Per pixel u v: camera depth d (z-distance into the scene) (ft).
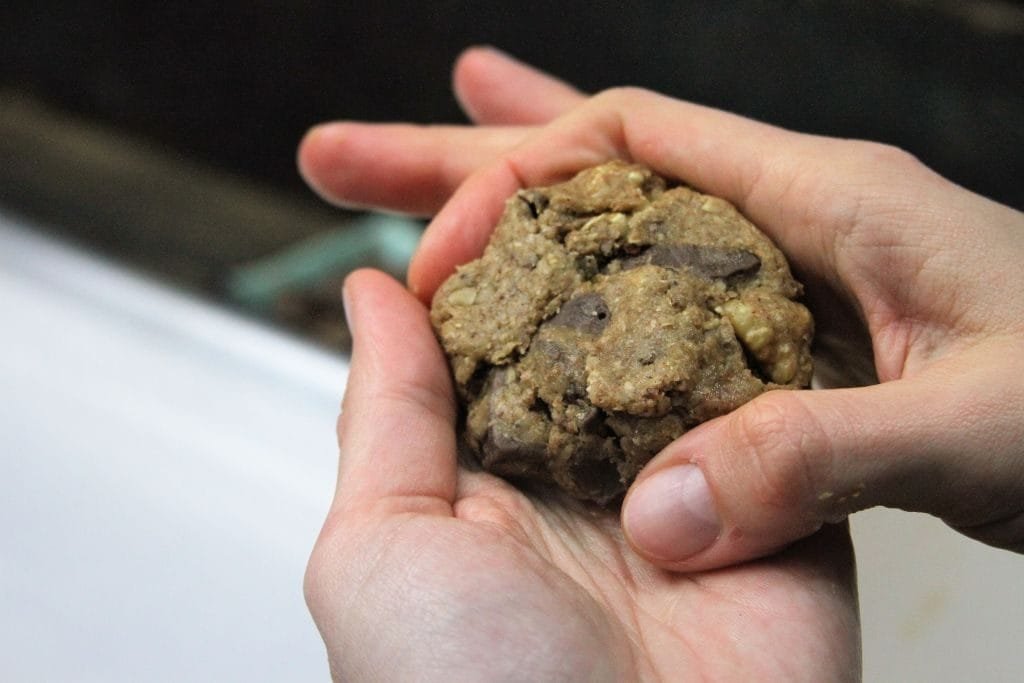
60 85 2.39
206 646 1.28
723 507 0.90
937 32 1.54
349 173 1.31
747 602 0.93
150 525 1.36
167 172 2.25
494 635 0.89
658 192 1.05
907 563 1.15
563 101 1.47
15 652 1.30
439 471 0.98
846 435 0.88
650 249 1.00
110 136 2.36
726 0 1.67
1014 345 0.93
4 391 1.53
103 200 2.10
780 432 0.88
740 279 0.98
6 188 2.09
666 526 0.92
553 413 0.97
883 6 1.56
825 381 1.11
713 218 1.01
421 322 1.03
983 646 1.14
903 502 0.91
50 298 1.68
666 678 0.91
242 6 2.08
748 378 0.95
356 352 1.01
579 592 0.92
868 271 0.98
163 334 1.60
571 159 1.09
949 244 0.95
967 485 0.91
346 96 2.12
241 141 2.24
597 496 0.98
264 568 1.32
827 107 1.68
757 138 1.03
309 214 2.15
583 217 1.02
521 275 1.01
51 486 1.40
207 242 1.98
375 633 0.90
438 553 0.91
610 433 0.96
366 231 1.94
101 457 1.42
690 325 0.95
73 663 1.29
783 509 0.89
